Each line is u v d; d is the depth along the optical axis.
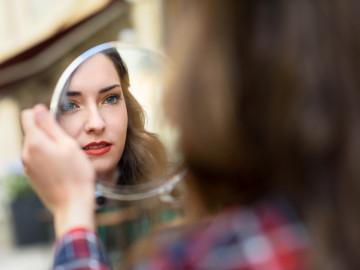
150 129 0.80
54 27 3.70
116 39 3.41
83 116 0.79
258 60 0.57
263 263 0.57
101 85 0.80
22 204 5.64
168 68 0.62
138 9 3.29
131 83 0.79
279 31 0.57
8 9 4.15
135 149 0.79
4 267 4.80
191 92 0.58
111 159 0.80
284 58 0.56
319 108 0.56
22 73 4.03
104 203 0.82
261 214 0.59
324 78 0.56
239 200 0.61
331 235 0.56
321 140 0.55
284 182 0.58
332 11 0.57
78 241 0.61
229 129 0.57
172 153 0.80
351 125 0.56
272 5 0.58
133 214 0.93
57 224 0.64
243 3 0.59
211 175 0.60
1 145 6.31
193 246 0.59
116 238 1.12
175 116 0.59
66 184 0.65
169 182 0.81
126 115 0.81
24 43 3.92
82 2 3.56
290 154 0.57
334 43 0.57
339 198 0.56
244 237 0.58
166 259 0.59
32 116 0.68
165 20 0.65
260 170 0.59
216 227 0.60
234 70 0.58
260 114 0.57
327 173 0.56
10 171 5.82
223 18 0.59
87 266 0.60
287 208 0.59
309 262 0.57
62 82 0.78
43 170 0.65
